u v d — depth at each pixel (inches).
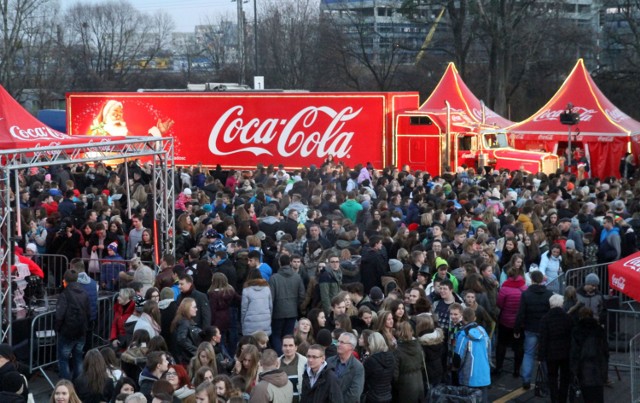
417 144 1370.6
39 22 3909.9
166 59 4156.0
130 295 564.1
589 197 922.1
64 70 3102.9
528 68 2657.5
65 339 559.5
